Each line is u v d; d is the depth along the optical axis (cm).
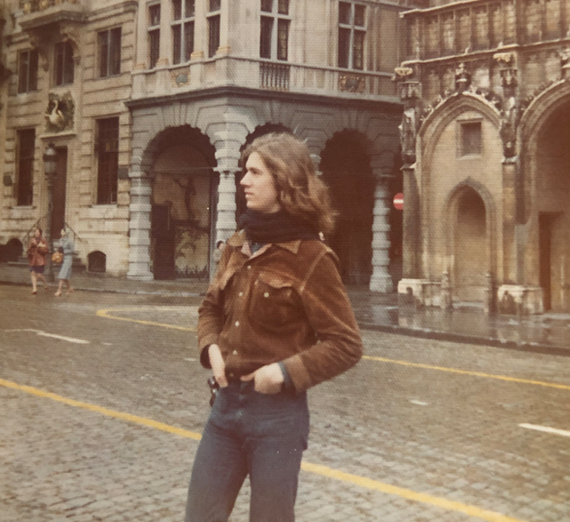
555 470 575
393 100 2881
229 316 288
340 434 670
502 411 781
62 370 952
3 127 3659
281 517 274
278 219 278
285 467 275
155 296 2327
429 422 724
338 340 271
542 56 1844
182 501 493
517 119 1866
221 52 2634
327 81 2773
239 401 280
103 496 499
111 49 3156
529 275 1873
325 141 2756
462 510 482
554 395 873
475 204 2048
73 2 3212
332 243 3020
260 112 2653
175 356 1090
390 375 988
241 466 287
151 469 558
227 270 289
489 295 1905
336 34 2794
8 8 3662
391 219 3002
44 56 3441
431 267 2077
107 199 3180
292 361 268
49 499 492
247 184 278
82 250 3225
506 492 521
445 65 2028
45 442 625
